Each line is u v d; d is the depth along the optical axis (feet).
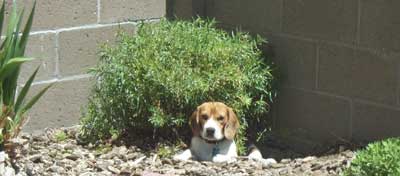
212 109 11.56
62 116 12.90
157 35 12.14
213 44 12.01
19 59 10.31
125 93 11.91
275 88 12.71
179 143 12.09
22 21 12.37
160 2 13.55
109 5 13.07
